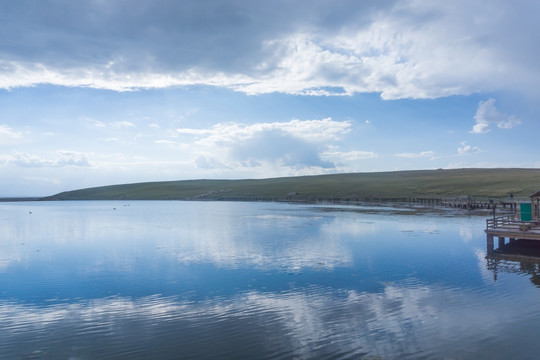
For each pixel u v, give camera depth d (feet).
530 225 98.07
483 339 46.19
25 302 65.16
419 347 44.47
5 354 44.65
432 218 206.28
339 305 60.08
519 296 62.59
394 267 86.58
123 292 70.59
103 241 140.77
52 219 250.57
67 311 60.08
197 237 145.48
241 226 182.80
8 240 147.33
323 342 46.34
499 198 320.91
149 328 52.06
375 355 42.68
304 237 139.03
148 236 152.76
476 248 109.91
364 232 150.92
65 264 98.27
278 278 78.33
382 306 59.11
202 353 44.04
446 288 68.33
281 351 44.11
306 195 511.40
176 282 76.95
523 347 43.86
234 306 60.75
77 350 45.42
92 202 618.44
